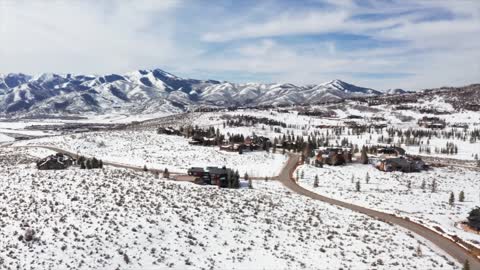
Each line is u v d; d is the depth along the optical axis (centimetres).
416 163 11562
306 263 3838
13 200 4659
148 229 4134
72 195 4978
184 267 3519
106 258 3431
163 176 8156
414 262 4147
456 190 8925
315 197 7806
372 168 11569
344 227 5278
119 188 5566
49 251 3397
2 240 3509
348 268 3791
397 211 6838
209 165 11262
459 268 4191
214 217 4875
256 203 6031
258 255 3953
